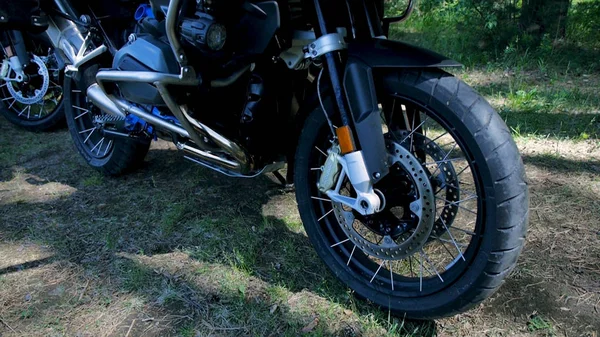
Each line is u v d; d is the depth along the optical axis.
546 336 1.99
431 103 1.87
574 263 2.39
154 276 2.42
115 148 3.31
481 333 2.02
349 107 1.96
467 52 5.82
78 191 3.28
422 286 2.04
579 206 2.84
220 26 2.08
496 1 6.02
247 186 3.25
